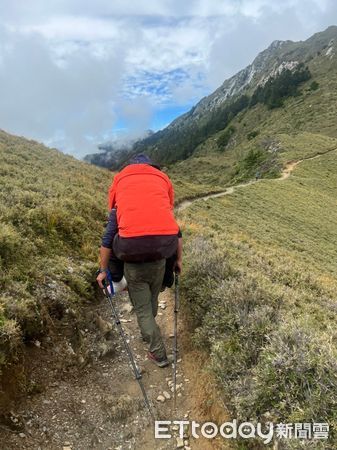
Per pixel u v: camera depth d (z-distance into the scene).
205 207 37.75
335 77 181.12
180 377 5.21
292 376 3.91
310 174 76.06
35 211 8.29
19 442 3.92
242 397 4.04
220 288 5.89
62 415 4.38
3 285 5.39
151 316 5.16
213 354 4.75
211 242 11.86
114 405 4.61
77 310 6.04
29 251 6.79
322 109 151.50
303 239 36.22
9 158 15.72
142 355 5.62
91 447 4.12
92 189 15.83
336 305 9.92
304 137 104.06
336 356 3.91
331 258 33.28
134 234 4.58
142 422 4.48
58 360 5.04
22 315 4.93
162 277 5.16
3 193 8.89
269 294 6.11
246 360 4.59
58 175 16.16
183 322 6.37
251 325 4.88
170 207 4.95
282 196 52.69
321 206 53.19
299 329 4.41
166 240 4.65
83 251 8.38
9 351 4.45
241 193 49.50
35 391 4.53
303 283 12.28
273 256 18.59
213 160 140.38
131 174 5.06
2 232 6.29
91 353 5.42
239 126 186.88
